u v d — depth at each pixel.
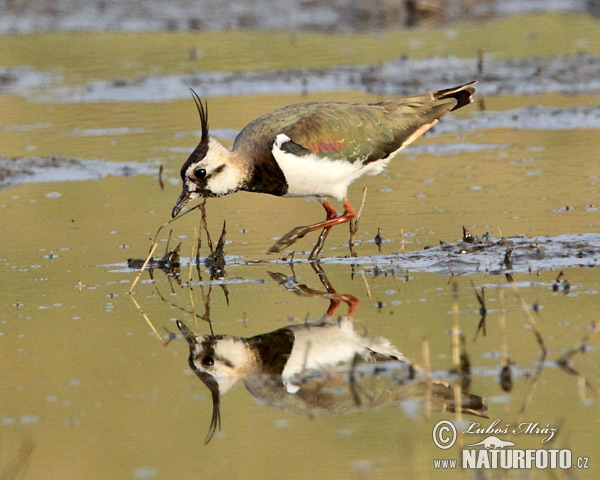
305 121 12.56
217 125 20.47
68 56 27.86
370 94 22.30
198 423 8.47
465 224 13.91
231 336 10.37
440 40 28.00
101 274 12.62
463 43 27.34
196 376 9.45
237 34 30.09
